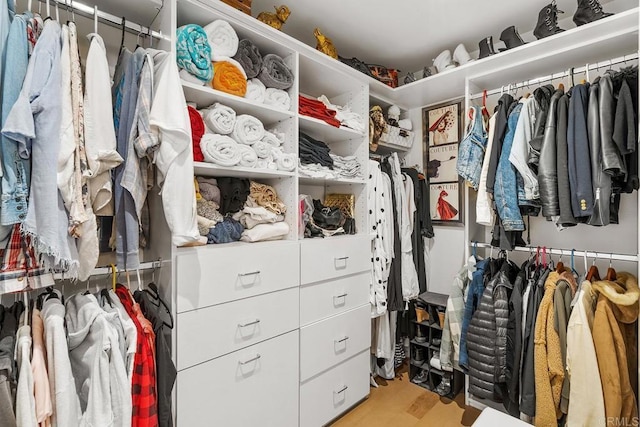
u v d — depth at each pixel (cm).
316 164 185
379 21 195
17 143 87
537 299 161
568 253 169
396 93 234
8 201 85
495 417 120
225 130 142
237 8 150
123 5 125
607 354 135
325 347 177
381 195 215
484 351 170
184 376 121
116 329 100
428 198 256
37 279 97
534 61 176
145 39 139
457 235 246
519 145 164
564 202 148
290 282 158
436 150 254
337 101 230
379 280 210
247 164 148
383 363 235
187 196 115
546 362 151
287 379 158
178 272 120
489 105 224
